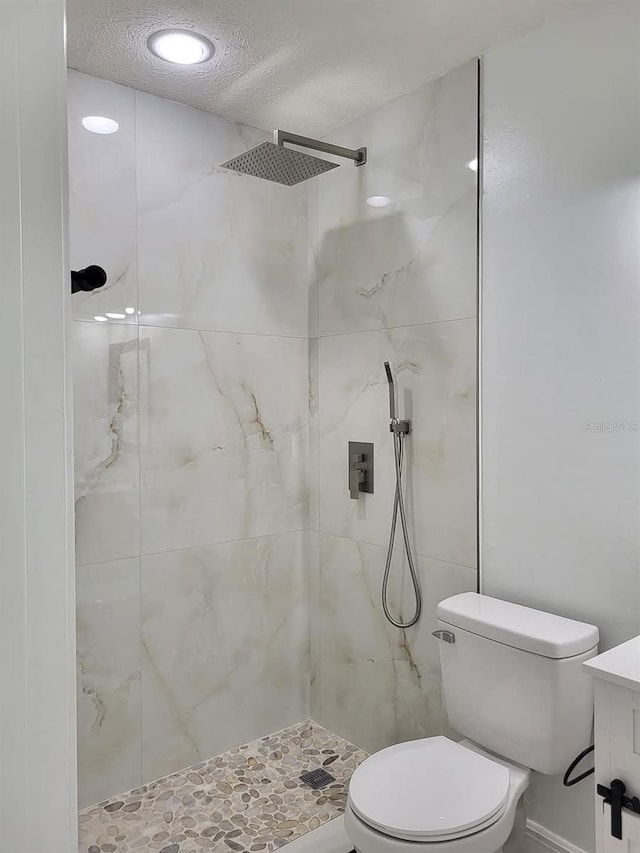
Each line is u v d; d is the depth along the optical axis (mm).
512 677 1777
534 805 1943
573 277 1825
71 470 561
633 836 1292
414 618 2303
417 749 1832
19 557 530
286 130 2562
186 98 2297
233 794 2273
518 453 1976
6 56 521
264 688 2609
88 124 2123
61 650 554
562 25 1830
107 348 2176
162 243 2291
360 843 1570
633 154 1692
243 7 1771
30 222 535
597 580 1792
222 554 2469
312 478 2711
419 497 2277
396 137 2316
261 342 2564
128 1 1735
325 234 2615
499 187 2008
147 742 2297
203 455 2410
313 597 2717
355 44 1959
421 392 2262
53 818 551
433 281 2213
